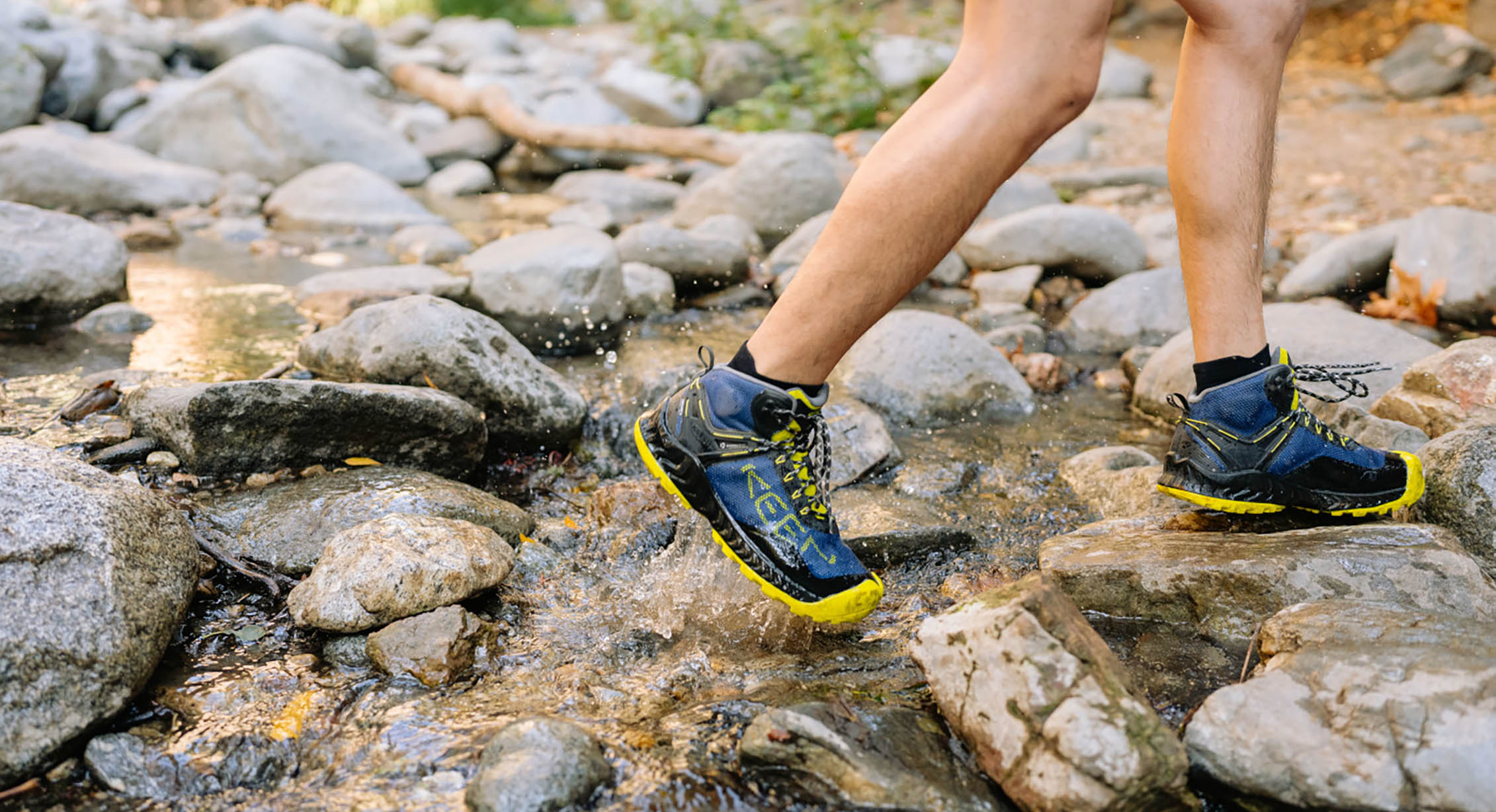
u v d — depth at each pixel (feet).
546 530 6.93
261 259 13.62
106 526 5.10
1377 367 6.66
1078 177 17.85
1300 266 12.35
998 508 7.49
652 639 5.70
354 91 19.62
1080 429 9.09
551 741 4.43
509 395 7.96
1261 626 5.26
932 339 9.57
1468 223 11.46
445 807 4.30
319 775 4.53
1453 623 4.81
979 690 4.54
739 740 4.73
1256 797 4.31
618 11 36.91
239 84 18.29
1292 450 6.18
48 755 4.43
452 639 5.36
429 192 18.79
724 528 5.45
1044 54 4.79
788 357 5.21
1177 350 9.45
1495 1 30.60
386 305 8.38
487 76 24.56
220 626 5.66
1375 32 31.07
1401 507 6.44
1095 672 4.40
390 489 6.71
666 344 10.70
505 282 10.92
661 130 19.54
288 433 7.02
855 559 5.62
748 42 24.66
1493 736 4.09
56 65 19.99
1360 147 19.84
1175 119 6.04
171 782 4.42
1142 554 6.01
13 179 15.30
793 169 15.16
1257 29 5.70
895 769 4.44
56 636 4.60
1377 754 4.21
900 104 22.86
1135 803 4.18
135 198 16.06
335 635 5.54
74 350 9.54
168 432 7.06
